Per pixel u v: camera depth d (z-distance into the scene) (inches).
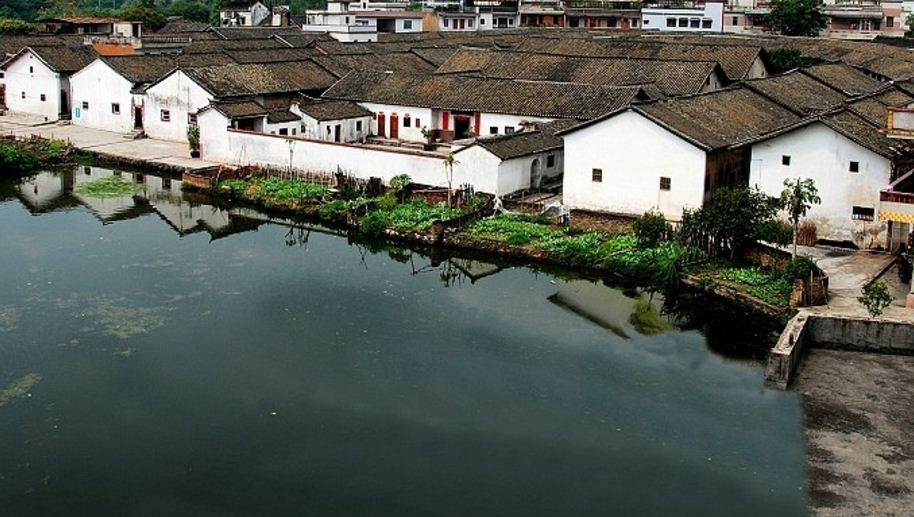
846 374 1177.4
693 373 1184.8
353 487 928.9
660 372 1186.6
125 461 969.5
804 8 3693.4
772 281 1434.5
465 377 1163.9
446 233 1686.8
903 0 4845.0
